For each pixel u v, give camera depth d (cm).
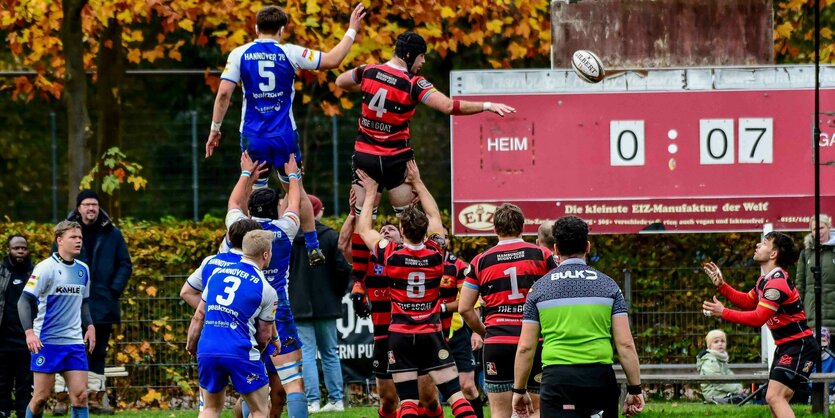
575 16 5734
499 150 5569
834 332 5072
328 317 4941
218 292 3444
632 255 5603
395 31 7050
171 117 11169
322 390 5459
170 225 5841
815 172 4875
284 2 7019
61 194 11231
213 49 11244
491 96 5572
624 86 5594
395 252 3672
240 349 3425
